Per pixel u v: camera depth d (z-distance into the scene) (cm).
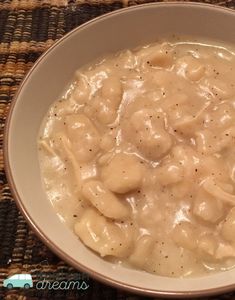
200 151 16
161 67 18
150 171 16
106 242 15
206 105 17
